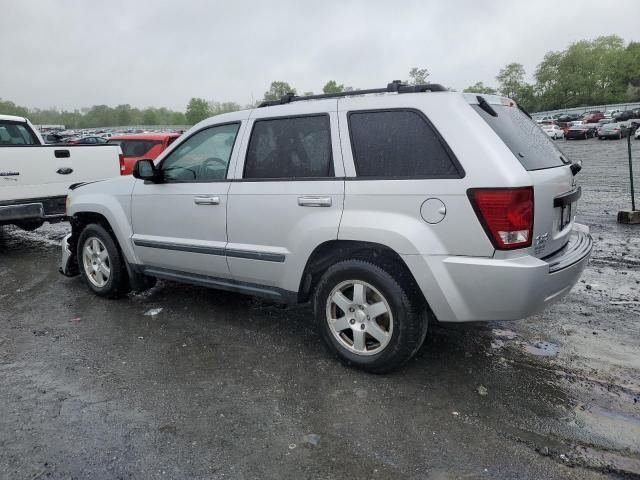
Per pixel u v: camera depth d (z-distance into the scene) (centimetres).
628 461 260
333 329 362
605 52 10244
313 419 299
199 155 430
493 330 424
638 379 342
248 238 393
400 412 305
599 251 679
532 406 311
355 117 346
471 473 252
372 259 342
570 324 435
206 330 436
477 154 300
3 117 824
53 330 441
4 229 952
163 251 454
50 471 255
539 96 10588
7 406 315
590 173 1733
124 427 293
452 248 307
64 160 730
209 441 279
